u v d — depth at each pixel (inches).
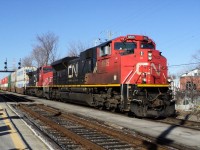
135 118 655.8
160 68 695.7
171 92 681.6
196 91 1021.8
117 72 696.4
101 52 794.2
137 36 722.2
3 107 879.1
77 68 988.6
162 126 544.4
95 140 407.5
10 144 362.6
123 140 405.4
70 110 857.5
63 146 362.0
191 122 593.6
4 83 3499.0
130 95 657.6
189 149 365.7
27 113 756.0
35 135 424.8
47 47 2618.1
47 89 1400.1
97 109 863.7
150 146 362.0
